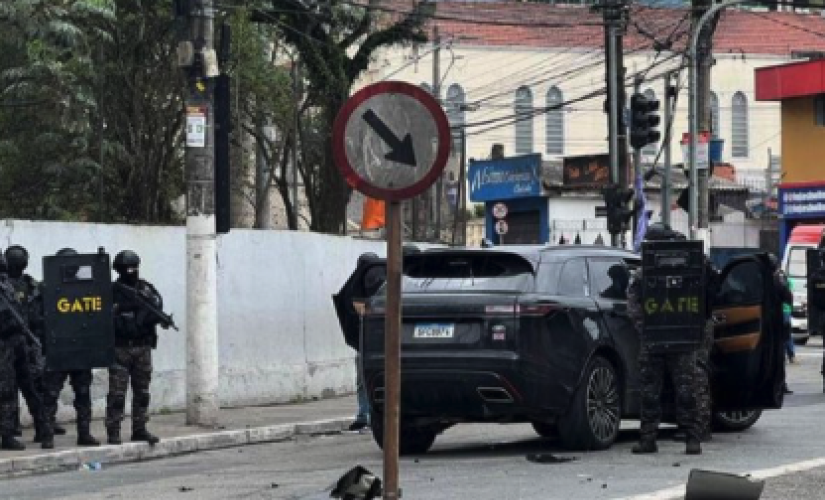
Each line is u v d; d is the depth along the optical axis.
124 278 32.12
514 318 27.69
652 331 27.88
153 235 40.75
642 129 70.25
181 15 36.00
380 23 90.31
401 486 24.33
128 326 31.84
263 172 88.94
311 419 38.84
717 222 129.50
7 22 53.06
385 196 18.03
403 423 29.64
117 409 31.92
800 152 112.81
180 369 41.62
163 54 60.84
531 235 131.62
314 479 26.52
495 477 25.41
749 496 17.64
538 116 170.25
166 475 28.62
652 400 28.59
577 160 127.38
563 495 22.89
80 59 56.00
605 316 29.72
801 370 58.62
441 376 27.83
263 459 31.47
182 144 63.53
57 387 31.27
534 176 128.50
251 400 44.12
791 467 26.12
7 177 61.38
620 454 28.75
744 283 30.56
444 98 161.50
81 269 31.02
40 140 60.44
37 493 25.97
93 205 62.31
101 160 60.06
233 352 43.62
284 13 76.00
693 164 72.69
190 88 35.97
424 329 28.25
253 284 44.69
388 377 17.91
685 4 154.75
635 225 75.19
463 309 27.94
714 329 30.58
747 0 71.94
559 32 171.50
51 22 53.19
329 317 48.75
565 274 29.31
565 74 152.38
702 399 28.61
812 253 49.69
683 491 23.06
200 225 36.16
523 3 168.25
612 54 72.19
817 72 109.62
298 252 47.03
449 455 29.86
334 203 80.62
